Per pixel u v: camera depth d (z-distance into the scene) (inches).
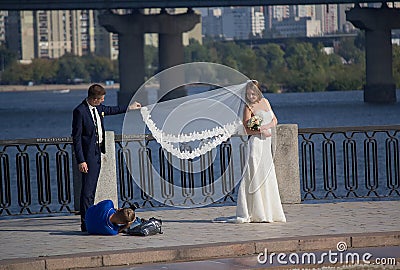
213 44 7637.8
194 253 467.8
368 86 4911.4
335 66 7155.5
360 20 4741.6
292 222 543.5
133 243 490.0
